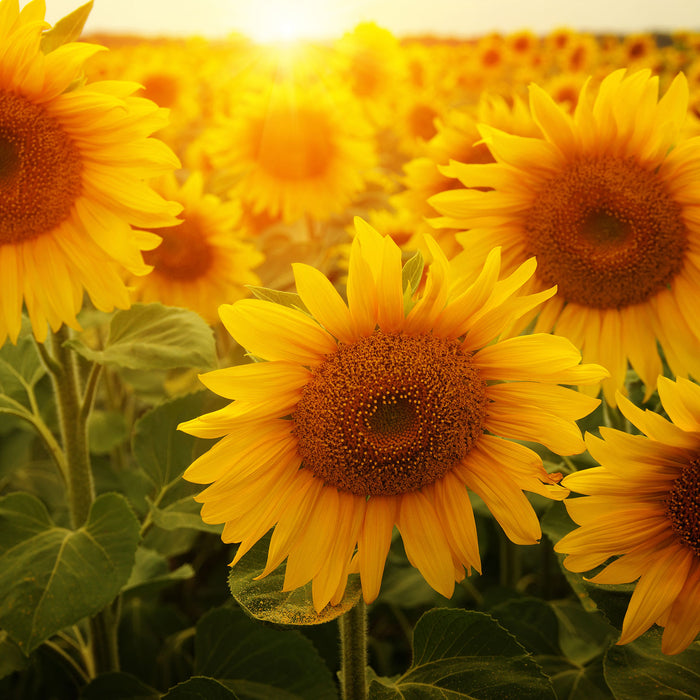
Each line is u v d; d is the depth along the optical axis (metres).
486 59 3.77
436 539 0.62
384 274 0.60
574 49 3.69
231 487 0.61
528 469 0.61
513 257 0.82
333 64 1.85
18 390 0.84
